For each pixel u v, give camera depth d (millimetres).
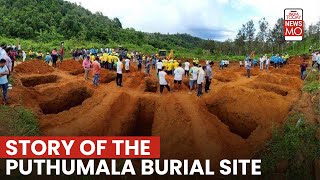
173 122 14969
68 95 18562
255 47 75562
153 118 17453
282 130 13617
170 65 26734
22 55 32500
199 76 18844
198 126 14688
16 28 62156
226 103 17281
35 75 21828
